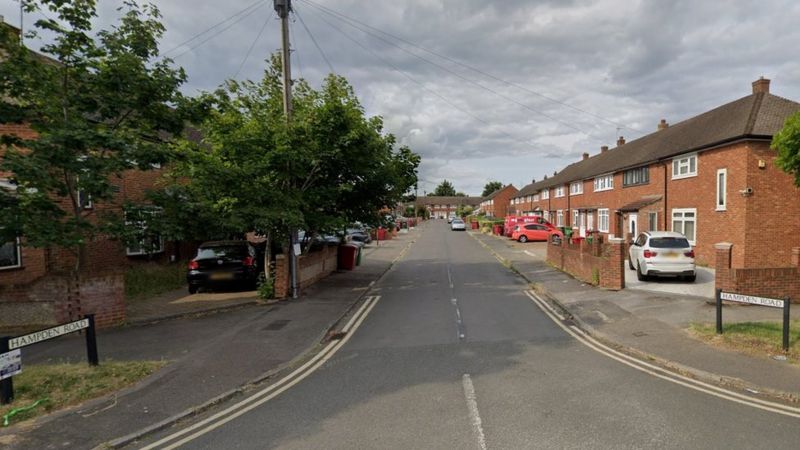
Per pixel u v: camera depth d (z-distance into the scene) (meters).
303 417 5.25
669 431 4.69
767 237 17.19
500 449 4.34
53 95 8.62
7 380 5.55
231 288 14.53
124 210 9.28
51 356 7.66
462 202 155.38
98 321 9.66
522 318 10.39
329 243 20.38
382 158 14.98
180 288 15.01
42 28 8.44
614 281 13.41
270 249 13.56
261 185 12.31
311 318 10.45
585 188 36.81
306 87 14.97
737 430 4.71
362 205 16.14
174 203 9.74
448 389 6.00
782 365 6.65
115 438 4.77
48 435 4.83
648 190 25.14
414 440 4.57
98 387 6.10
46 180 7.84
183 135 11.56
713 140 18.80
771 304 7.48
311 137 12.77
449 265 22.00
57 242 8.27
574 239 22.11
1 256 12.41
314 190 13.75
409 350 7.93
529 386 6.05
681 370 6.65
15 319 9.49
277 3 12.67
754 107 18.92
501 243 35.75
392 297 13.50
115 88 9.08
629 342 8.07
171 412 5.40
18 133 11.60
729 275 10.97
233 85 13.55
